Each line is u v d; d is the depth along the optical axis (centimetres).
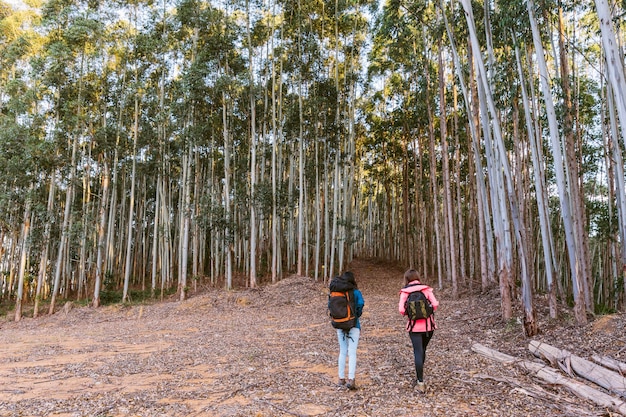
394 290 2430
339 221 2553
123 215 3167
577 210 1223
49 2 2295
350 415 473
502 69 1274
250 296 2073
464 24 1364
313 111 2489
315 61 2559
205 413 496
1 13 2414
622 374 580
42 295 2783
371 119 3119
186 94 2342
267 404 521
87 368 776
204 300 2023
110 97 2511
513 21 1084
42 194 2578
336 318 577
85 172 2752
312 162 2762
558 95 1346
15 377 724
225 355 855
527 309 880
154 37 2414
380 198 4347
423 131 2584
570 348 736
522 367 657
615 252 1806
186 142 2464
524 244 899
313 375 659
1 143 2081
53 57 2148
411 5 1563
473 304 1423
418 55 2220
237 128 2803
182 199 2538
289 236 2991
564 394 538
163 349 976
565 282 2469
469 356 754
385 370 673
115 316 1927
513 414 464
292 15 2603
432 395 533
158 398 563
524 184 1933
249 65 2530
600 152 2070
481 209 1698
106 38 2350
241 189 2642
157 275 3384
